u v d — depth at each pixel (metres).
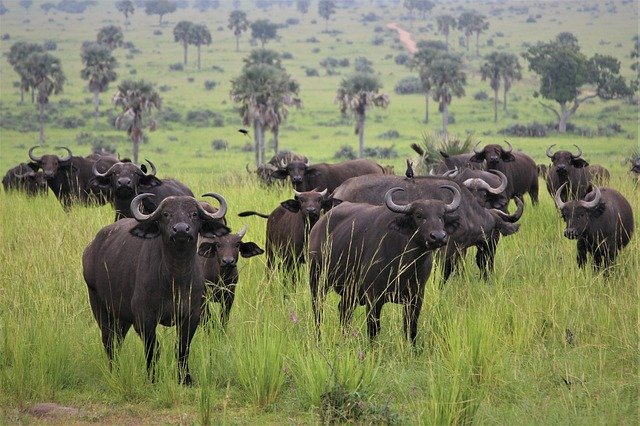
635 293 43.94
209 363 34.91
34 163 87.25
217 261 41.28
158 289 33.59
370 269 38.25
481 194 53.62
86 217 63.41
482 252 52.12
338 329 37.97
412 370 35.94
